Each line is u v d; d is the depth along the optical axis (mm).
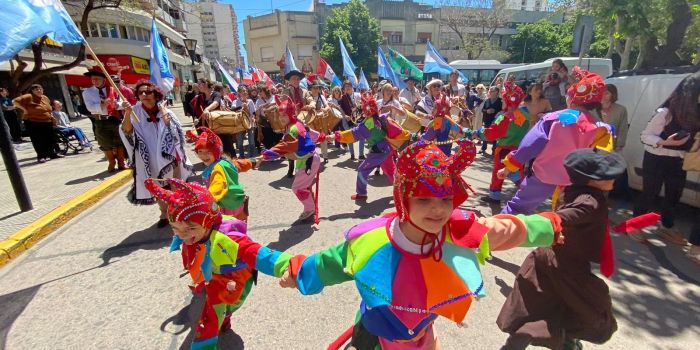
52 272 3787
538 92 5418
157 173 4613
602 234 1891
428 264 1408
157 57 6227
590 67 10984
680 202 4867
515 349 2057
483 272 3557
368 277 1404
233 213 3568
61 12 4039
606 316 1954
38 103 9344
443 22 41375
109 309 3131
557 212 1869
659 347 2562
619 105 4828
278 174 7719
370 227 1541
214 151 3393
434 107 5367
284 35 54094
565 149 3281
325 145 8742
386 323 1569
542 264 2004
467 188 1383
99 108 7395
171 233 4699
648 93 5039
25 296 3363
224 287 2268
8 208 5512
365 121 5160
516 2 54094
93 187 6504
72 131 10758
